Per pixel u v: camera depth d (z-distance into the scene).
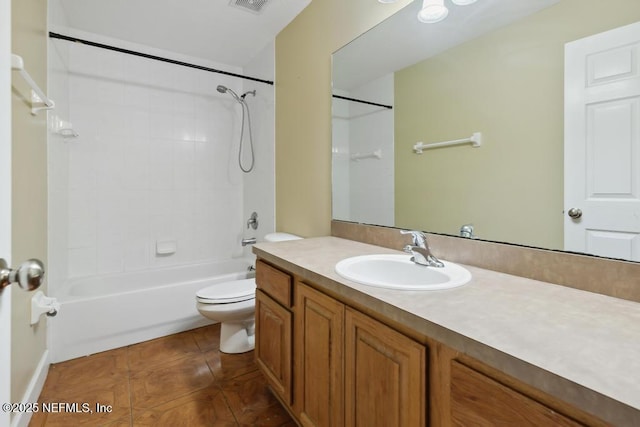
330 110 1.95
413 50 1.46
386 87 1.60
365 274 1.28
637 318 0.71
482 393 0.63
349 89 1.81
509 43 1.12
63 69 2.23
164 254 2.88
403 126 1.52
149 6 2.13
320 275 1.08
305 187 2.20
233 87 3.17
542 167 1.04
